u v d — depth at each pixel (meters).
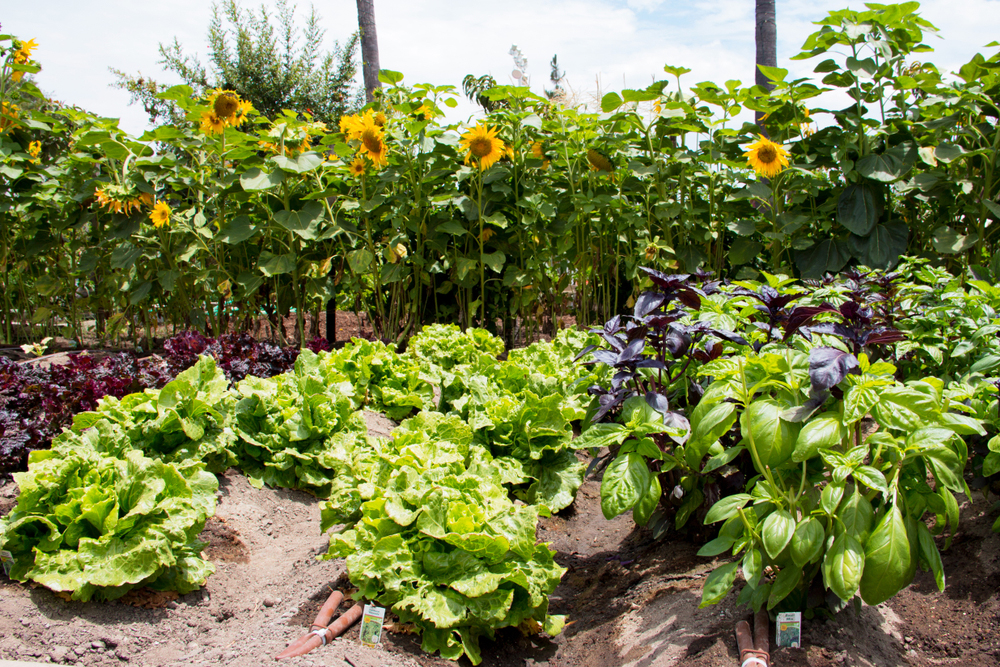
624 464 2.52
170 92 6.29
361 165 6.76
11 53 7.45
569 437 3.85
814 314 2.39
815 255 6.33
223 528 3.26
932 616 2.23
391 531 2.45
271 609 2.69
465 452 3.47
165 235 6.95
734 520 2.19
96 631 2.35
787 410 2.07
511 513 2.53
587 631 2.64
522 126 6.91
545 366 4.71
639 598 2.75
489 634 2.42
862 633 2.09
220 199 6.96
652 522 3.24
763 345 2.61
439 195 6.74
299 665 2.03
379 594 2.39
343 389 4.11
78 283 8.23
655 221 7.16
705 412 2.25
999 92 5.60
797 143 6.77
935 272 3.58
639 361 2.79
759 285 2.96
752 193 6.53
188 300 7.33
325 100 16.42
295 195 7.05
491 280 7.40
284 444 3.87
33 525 2.57
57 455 2.77
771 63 11.02
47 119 7.50
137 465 2.71
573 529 3.75
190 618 2.59
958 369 3.10
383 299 7.80
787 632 2.02
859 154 6.13
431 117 7.08
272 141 6.66
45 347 6.61
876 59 5.91
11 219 7.54
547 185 7.16
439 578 2.33
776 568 2.35
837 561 1.83
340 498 2.81
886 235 6.02
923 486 2.07
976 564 2.40
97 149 7.05
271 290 7.77
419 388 5.15
